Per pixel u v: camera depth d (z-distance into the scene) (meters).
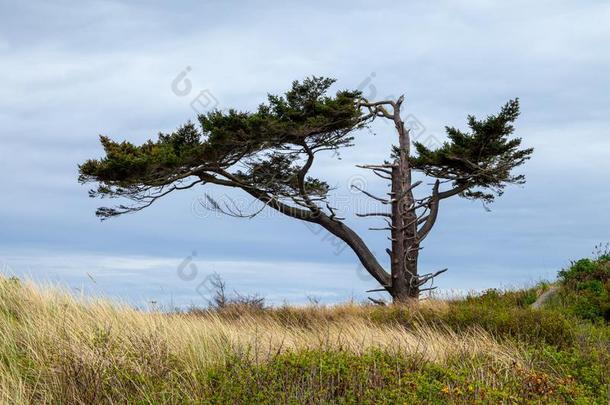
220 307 18.19
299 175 25.19
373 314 16.34
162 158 22.19
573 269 21.52
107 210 23.27
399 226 25.89
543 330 12.72
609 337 12.88
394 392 6.97
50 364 8.12
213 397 7.12
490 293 22.12
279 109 23.66
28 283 11.52
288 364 7.92
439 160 26.06
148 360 8.39
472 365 8.84
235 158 24.36
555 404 7.03
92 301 11.27
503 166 26.08
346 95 24.31
